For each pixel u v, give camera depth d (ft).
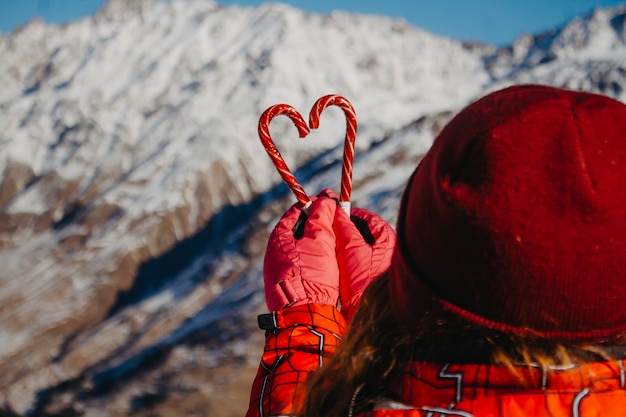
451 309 4.14
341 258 6.67
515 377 4.02
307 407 4.74
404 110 536.01
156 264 366.84
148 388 181.47
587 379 3.98
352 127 7.52
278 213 346.13
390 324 4.69
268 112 7.54
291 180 7.14
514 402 4.01
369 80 588.09
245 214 418.51
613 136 3.87
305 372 5.54
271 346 5.87
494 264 3.90
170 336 214.28
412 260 4.42
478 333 4.11
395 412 4.29
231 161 458.50
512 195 3.84
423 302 4.28
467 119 4.16
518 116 3.93
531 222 3.82
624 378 4.01
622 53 439.63
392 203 223.30
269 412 5.38
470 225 3.93
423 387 4.25
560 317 3.93
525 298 3.92
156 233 391.04
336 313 6.13
